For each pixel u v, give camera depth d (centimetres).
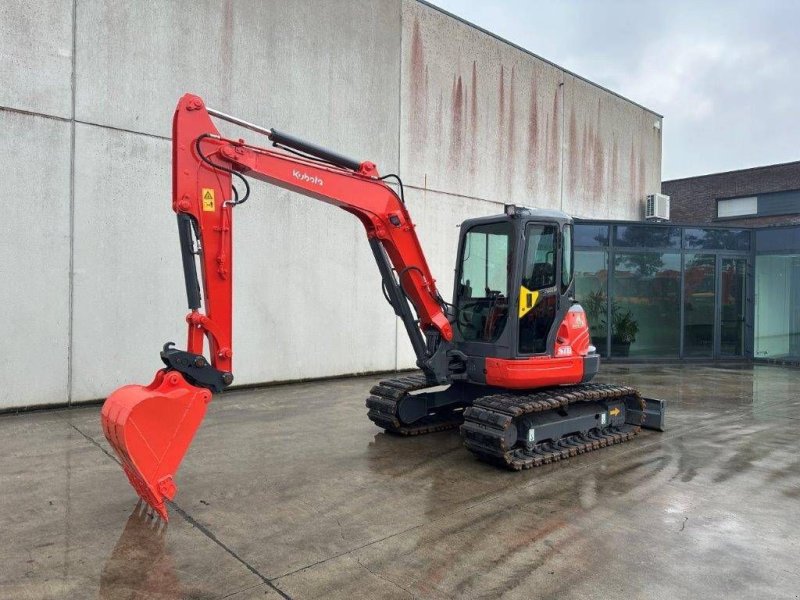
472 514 429
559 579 333
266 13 923
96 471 510
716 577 338
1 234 706
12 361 719
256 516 420
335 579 330
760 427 707
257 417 732
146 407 390
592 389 634
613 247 1332
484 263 623
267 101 927
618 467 548
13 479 488
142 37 805
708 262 1373
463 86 1218
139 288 810
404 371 1124
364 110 1053
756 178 2175
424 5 1144
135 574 334
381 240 566
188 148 432
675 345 1358
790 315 1326
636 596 315
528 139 1361
